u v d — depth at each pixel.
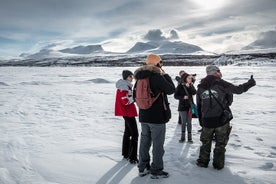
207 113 4.39
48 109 11.04
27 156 4.96
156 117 4.00
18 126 7.75
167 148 5.66
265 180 4.01
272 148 5.70
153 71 3.99
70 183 3.89
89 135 6.70
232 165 4.66
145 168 4.48
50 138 6.35
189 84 6.07
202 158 4.56
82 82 24.91
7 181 3.89
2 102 13.12
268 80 23.42
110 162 4.74
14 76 36.19
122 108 4.75
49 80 28.09
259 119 8.66
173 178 4.11
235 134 6.77
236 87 4.21
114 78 29.48
